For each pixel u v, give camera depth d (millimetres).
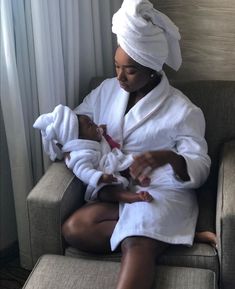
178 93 1691
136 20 1509
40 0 1661
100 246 1495
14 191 1874
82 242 1493
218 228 1382
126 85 1622
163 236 1424
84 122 1634
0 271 2008
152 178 1602
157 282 1337
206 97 1804
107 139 1670
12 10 1674
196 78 2051
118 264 1401
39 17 1671
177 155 1532
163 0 1970
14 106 1728
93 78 1958
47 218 1497
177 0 1943
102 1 2014
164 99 1651
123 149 1677
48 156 1847
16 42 1717
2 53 1686
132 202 1515
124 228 1443
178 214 1505
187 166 1534
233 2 1851
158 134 1624
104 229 1498
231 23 1889
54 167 1658
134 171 1507
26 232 1916
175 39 1641
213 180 1782
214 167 1791
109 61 2127
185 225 1506
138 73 1590
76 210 1585
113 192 1562
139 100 1675
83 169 1572
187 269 1373
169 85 1704
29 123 1850
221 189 1459
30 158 1883
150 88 1683
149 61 1556
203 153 1602
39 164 1901
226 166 1580
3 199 1990
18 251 2096
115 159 1602
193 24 1956
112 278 1347
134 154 1624
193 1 1915
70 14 1828
